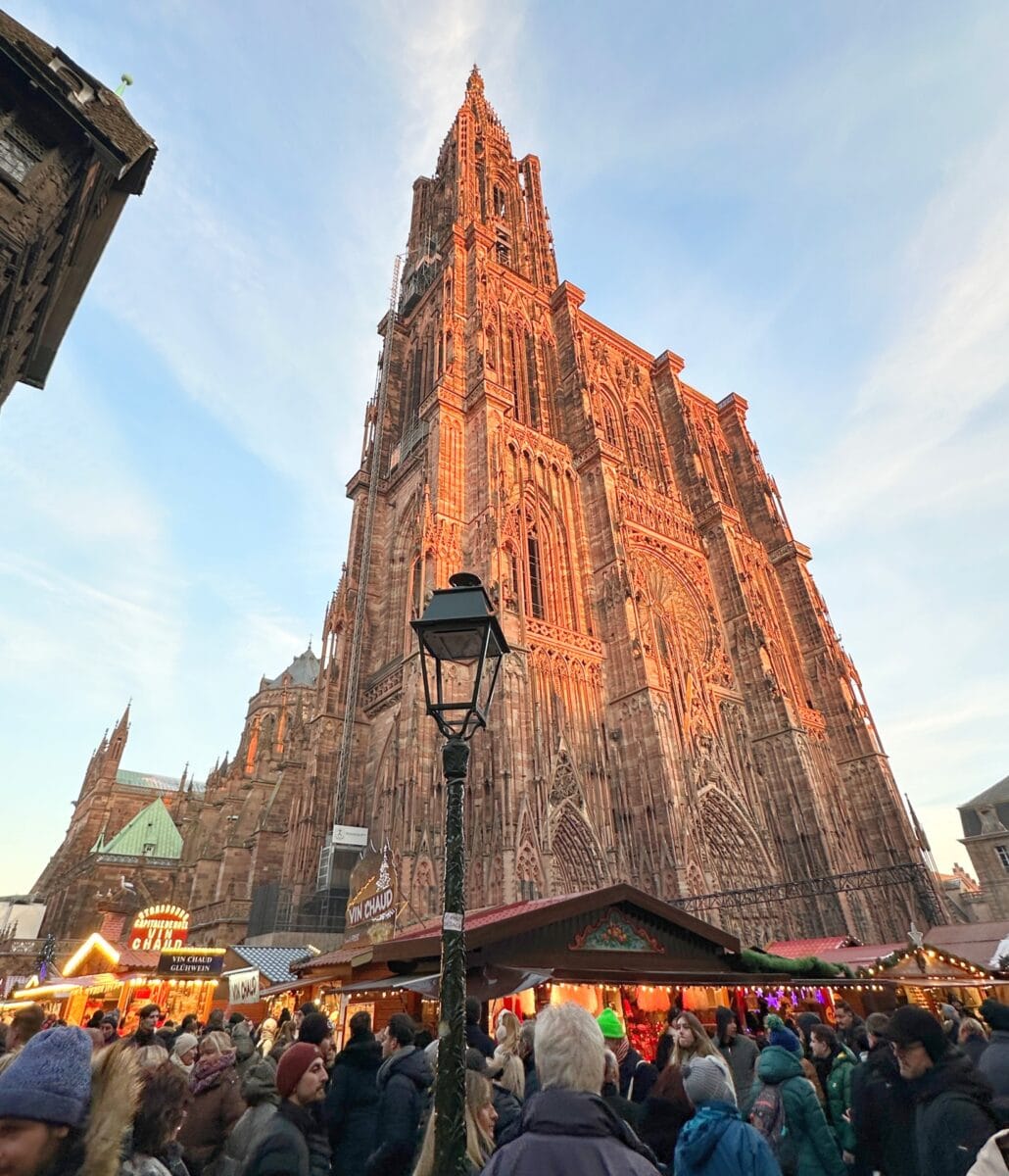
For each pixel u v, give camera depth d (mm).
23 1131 3463
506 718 39344
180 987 35750
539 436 58719
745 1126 5449
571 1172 3854
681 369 82625
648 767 44188
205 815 87875
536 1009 20359
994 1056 7406
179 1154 6812
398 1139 7301
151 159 17062
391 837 38812
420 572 48469
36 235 14680
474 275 66438
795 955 39844
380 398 70500
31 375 18969
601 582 53656
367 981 18859
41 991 33656
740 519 73000
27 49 14570
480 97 99188
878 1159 7402
